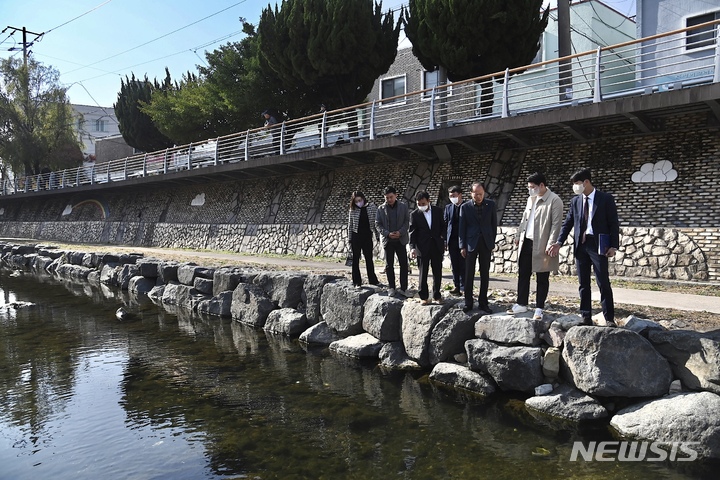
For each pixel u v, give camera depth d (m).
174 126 24.91
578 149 12.33
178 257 17.27
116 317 11.84
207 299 12.58
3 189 40.56
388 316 7.86
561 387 5.87
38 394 6.64
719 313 6.50
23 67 38.00
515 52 15.02
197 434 5.32
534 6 14.55
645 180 11.10
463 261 8.25
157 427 5.52
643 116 10.71
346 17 17.19
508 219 12.98
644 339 5.51
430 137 13.37
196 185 24.77
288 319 9.77
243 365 7.83
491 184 13.66
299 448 4.95
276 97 20.67
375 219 8.92
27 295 15.54
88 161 45.53
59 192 32.50
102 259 18.77
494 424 5.43
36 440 5.25
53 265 21.91
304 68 18.12
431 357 7.14
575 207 5.98
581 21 17.67
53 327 10.83
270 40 18.56
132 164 29.78
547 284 6.29
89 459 4.80
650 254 10.45
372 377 7.11
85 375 7.43
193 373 7.46
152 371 7.58
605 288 5.77
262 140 20.31
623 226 11.12
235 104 21.09
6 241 31.58
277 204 20.06
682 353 5.36
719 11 13.31
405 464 4.60
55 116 37.94
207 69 24.55
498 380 6.24
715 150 10.25
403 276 8.54
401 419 5.62
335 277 9.81
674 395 5.21
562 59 11.20
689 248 10.00
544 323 6.26
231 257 17.11
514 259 12.02
